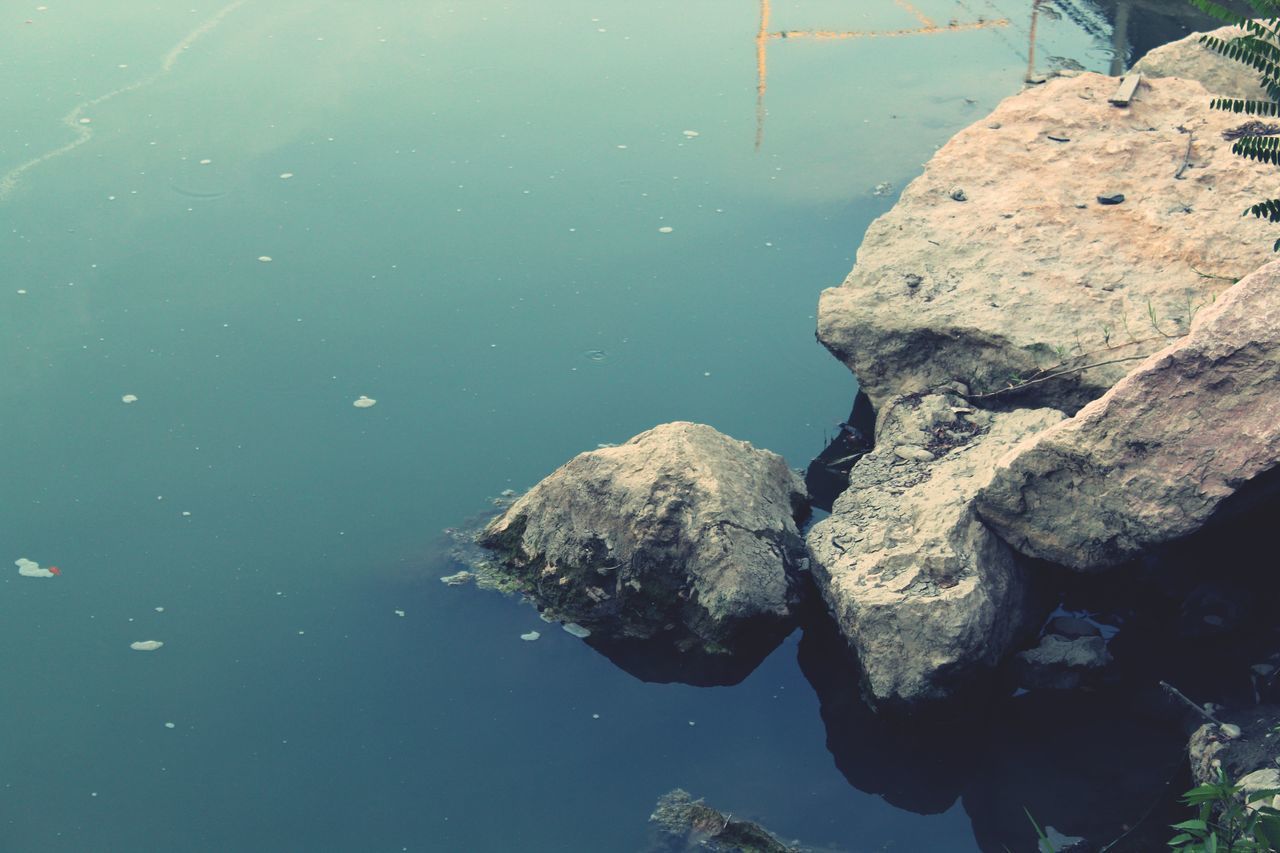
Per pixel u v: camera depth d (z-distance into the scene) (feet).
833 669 18.94
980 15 39.06
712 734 17.94
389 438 22.89
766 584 19.21
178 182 29.99
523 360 24.76
